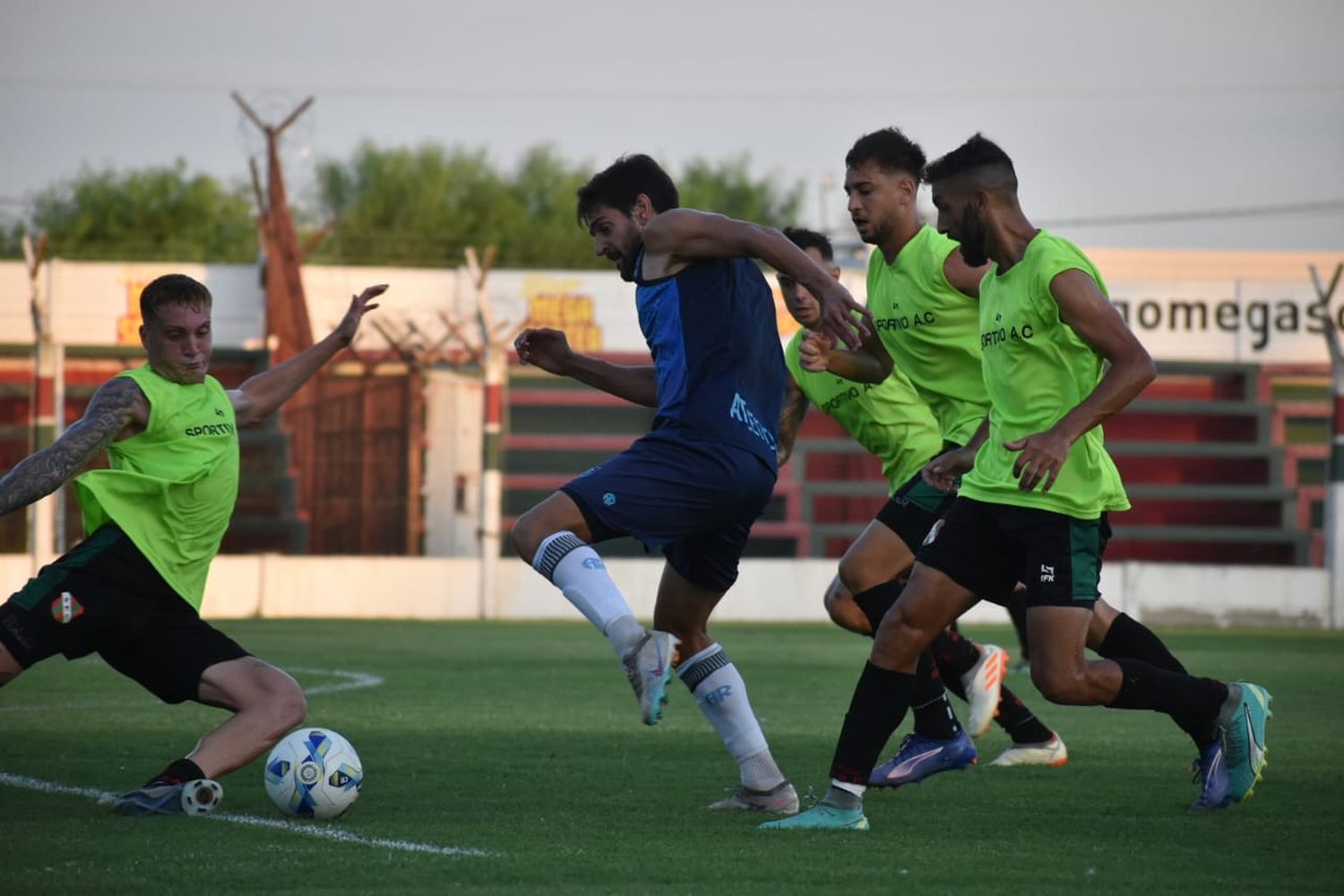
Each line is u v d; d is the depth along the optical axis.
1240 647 66.19
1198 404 106.56
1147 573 90.69
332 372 103.31
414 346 95.88
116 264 98.25
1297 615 90.88
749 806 20.09
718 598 20.03
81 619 18.67
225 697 19.28
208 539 19.55
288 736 19.34
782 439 27.64
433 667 48.47
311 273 99.38
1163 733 31.16
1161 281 104.69
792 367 27.12
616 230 19.61
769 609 90.12
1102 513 19.36
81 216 192.62
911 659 19.03
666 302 18.78
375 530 96.75
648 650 17.20
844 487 105.06
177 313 19.12
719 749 27.50
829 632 75.12
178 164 198.00
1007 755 25.95
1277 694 41.19
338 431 97.69
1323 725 32.84
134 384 19.03
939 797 21.97
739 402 18.81
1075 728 32.25
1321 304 90.88
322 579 87.25
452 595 88.12
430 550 101.56
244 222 196.75
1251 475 109.81
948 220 19.41
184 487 19.05
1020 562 19.55
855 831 18.56
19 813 19.27
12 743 27.30
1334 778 24.25
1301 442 114.50
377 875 15.36
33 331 89.75
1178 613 90.81
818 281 18.00
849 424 27.55
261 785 21.88
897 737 30.00
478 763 25.19
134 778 22.75
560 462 107.88
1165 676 19.97
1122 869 16.28
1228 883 15.64
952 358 24.19
